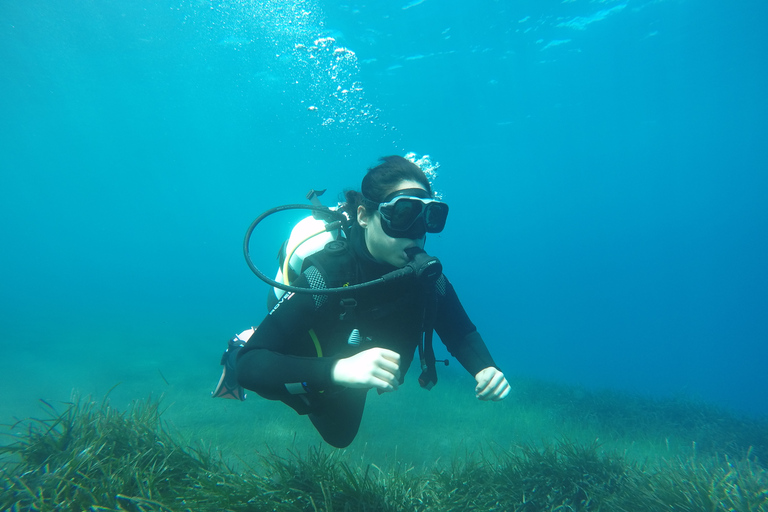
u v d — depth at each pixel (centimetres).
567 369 2806
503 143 3359
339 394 198
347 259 185
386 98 2333
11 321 1878
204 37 1939
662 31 1741
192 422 598
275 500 251
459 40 1766
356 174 4184
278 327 174
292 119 2884
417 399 823
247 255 187
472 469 350
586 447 395
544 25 1666
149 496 232
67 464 248
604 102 2500
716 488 295
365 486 271
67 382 858
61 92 2680
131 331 1753
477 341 215
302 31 1773
